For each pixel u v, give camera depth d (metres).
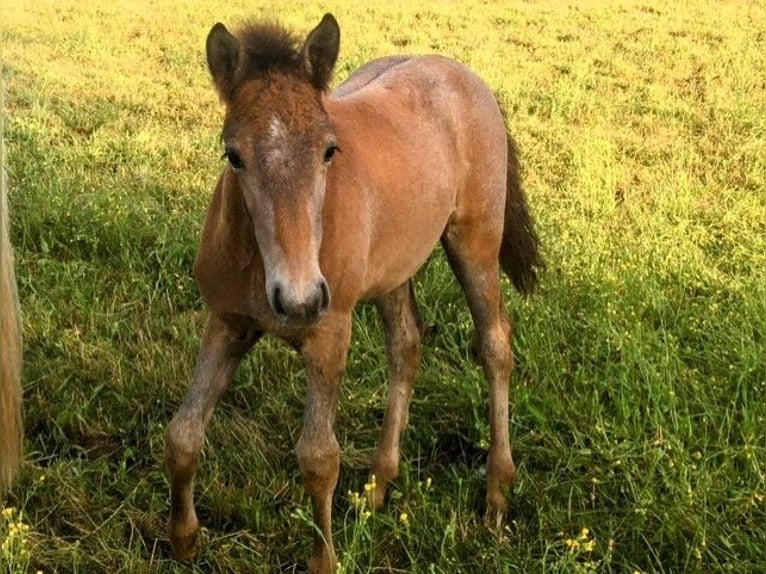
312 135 2.47
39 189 5.55
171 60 9.17
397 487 3.49
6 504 3.19
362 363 4.18
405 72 3.62
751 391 3.75
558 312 4.46
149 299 4.57
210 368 2.91
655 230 5.52
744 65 9.05
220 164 6.46
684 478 3.18
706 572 2.96
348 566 2.84
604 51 9.68
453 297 4.74
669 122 7.77
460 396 3.94
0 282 1.98
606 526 3.19
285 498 3.37
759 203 6.07
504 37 10.23
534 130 7.41
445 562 3.00
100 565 2.99
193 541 3.02
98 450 3.62
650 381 3.76
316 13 10.77
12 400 2.10
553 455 3.55
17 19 10.20
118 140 6.77
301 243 2.41
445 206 3.45
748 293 4.57
